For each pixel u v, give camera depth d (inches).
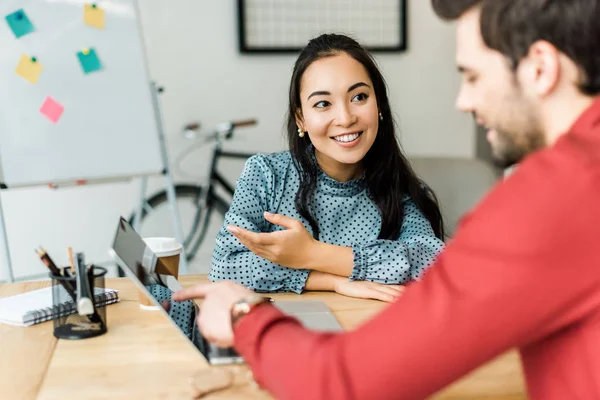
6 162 94.0
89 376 36.4
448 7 24.6
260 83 130.0
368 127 56.7
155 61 124.2
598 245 20.7
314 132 57.1
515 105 23.7
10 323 45.2
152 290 41.0
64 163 97.7
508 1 22.6
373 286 52.7
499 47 23.2
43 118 96.3
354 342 23.0
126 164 102.3
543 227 20.8
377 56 135.9
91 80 99.6
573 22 21.7
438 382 22.2
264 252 53.4
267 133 131.7
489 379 35.9
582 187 20.9
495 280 21.1
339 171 60.9
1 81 94.1
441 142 142.4
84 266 42.0
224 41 127.0
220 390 34.5
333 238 60.7
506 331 21.5
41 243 122.6
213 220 131.2
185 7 124.3
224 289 30.7
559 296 21.1
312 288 53.9
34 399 33.7
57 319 43.0
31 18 95.8
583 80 22.4
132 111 102.5
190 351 39.8
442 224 65.0
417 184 62.9
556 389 23.3
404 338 22.0
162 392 34.4
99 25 100.3
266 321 26.9
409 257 55.2
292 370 24.0
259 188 61.1
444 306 21.7
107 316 46.6
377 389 22.3
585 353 22.1
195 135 127.3
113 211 125.9
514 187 21.9
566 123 23.3
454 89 141.4
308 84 56.5
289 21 130.1
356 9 133.5
